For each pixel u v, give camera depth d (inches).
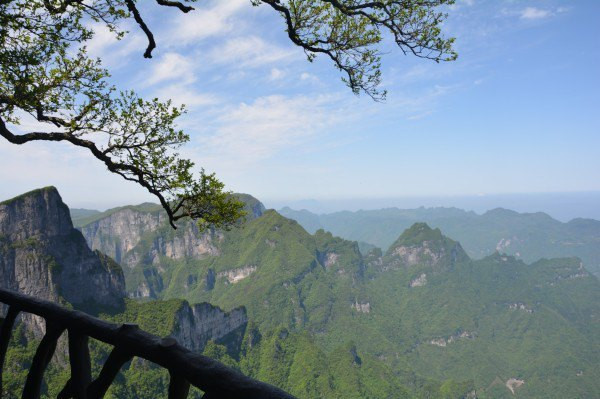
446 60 367.9
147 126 380.8
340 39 371.6
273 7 346.9
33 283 5575.8
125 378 5182.1
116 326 101.7
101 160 375.9
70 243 6368.1
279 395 68.5
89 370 110.5
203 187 387.5
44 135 360.2
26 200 6008.9
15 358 3882.9
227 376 75.4
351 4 354.0
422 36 357.4
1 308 3649.1
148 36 339.6
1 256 5418.3
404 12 347.6
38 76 361.7
